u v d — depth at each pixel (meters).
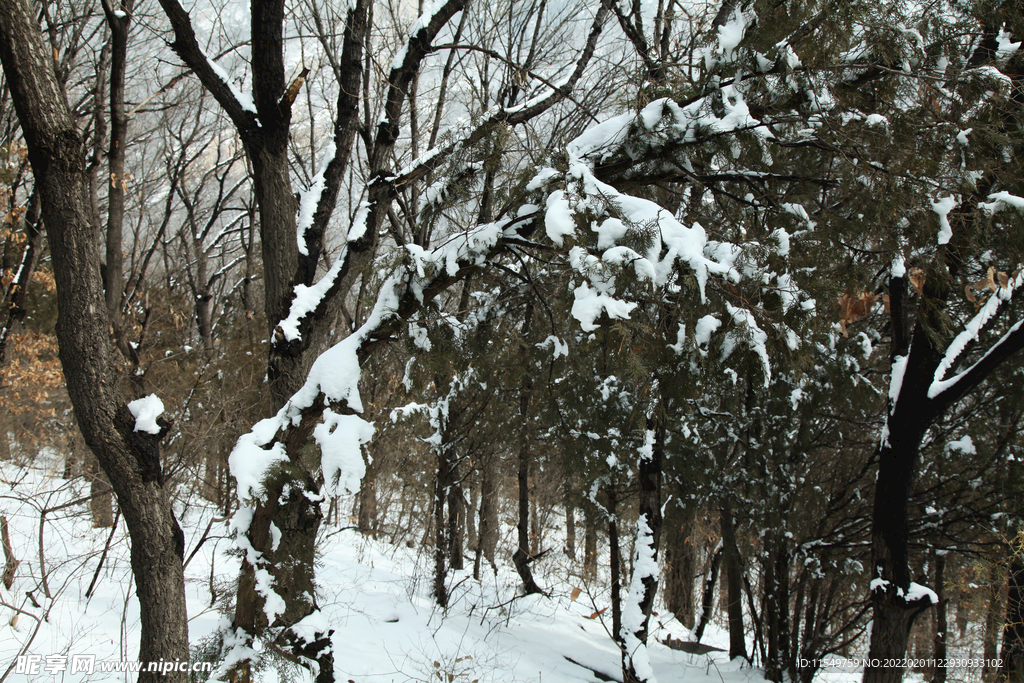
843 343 7.80
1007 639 6.90
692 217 4.73
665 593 12.89
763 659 8.58
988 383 7.27
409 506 11.57
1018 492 6.75
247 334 13.01
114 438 3.28
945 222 3.93
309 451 3.98
